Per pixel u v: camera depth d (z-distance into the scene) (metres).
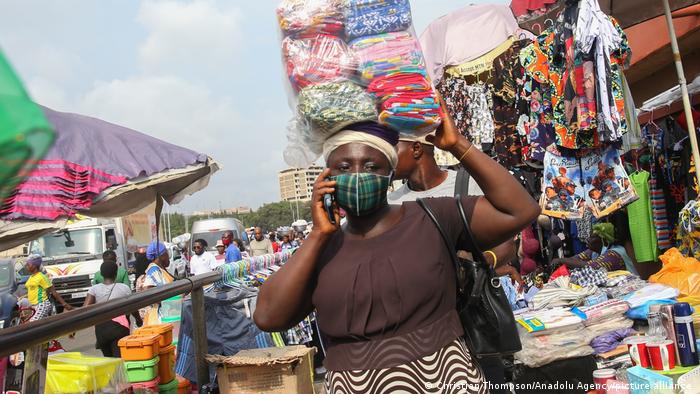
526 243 5.89
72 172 4.01
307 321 5.75
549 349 3.78
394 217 2.22
